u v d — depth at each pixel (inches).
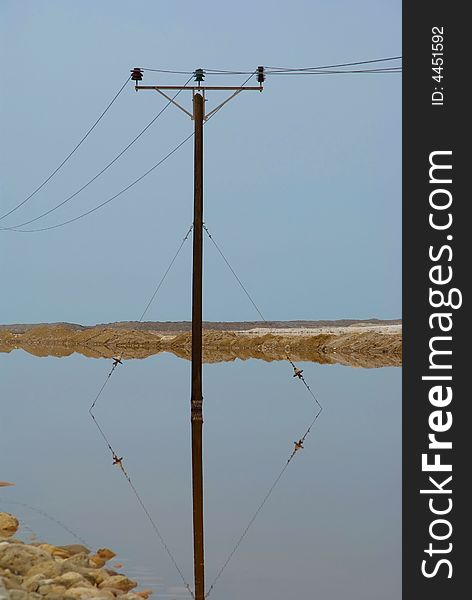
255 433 1184.2
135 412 1418.6
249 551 614.5
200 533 668.7
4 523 684.7
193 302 1290.6
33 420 1338.6
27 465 963.3
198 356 1284.4
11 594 450.6
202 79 1302.9
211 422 1294.3
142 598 507.5
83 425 1280.8
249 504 766.5
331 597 510.6
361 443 1095.0
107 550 609.0
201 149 1309.1
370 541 635.5
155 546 632.4
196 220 1302.9
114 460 987.9
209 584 540.1
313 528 676.1
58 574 520.7
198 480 874.8
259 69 1318.9
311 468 930.7
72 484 860.6
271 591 523.8
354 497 787.4
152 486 849.5
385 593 518.0
